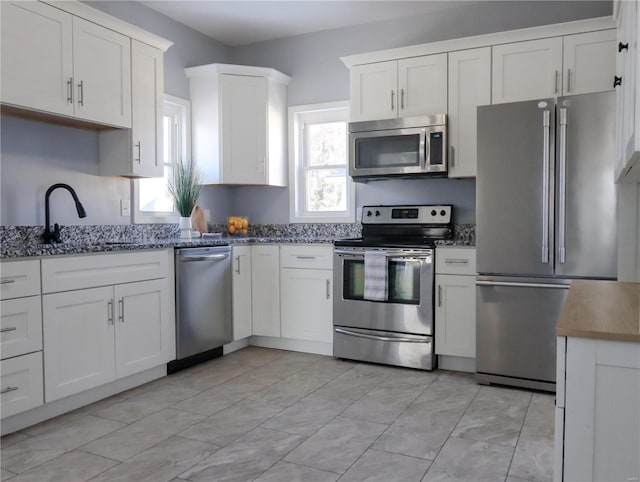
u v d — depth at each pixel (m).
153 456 2.23
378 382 3.26
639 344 1.10
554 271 3.02
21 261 2.43
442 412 2.74
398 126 3.76
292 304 3.97
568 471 1.16
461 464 2.15
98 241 3.51
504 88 3.49
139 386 3.16
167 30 4.12
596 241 2.91
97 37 3.13
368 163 3.89
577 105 2.92
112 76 3.23
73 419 2.64
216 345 3.73
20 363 2.43
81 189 3.41
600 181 2.89
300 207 4.66
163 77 3.87
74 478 2.04
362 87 3.95
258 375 3.41
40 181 3.16
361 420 2.63
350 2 3.89
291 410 2.77
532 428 2.52
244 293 4.02
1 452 2.26
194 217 4.28
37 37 2.77
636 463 1.12
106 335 2.88
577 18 3.67
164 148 4.18
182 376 3.38
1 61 2.60
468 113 3.61
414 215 4.04
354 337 3.71
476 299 3.22
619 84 1.95
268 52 4.69
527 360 3.10
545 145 3.00
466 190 3.97
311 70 4.52
